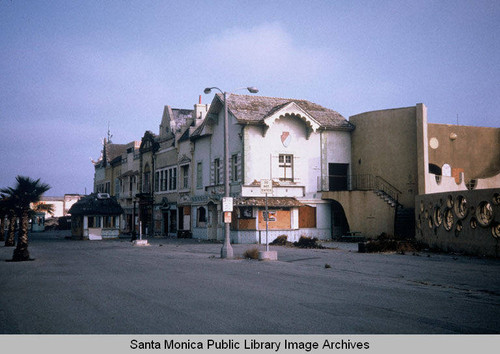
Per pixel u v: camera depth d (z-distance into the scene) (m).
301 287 11.34
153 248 27.52
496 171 36.34
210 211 35.94
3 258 20.95
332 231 33.75
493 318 7.82
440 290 10.95
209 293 10.41
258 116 32.44
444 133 35.28
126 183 57.03
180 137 41.97
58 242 37.00
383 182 33.00
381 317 7.86
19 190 20.28
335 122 34.91
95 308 8.69
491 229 18.83
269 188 19.45
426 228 23.97
